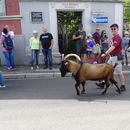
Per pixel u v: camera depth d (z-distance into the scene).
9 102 9.29
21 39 17.34
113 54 10.36
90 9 17.70
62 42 18.42
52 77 14.20
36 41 15.95
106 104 8.80
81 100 9.34
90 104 8.84
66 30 18.38
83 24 17.77
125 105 8.68
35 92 10.71
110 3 17.86
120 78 10.55
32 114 7.93
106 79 10.00
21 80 13.57
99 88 10.99
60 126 6.91
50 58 15.73
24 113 8.05
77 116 7.66
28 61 17.48
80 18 18.23
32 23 17.42
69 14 18.22
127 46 16.73
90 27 17.84
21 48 17.41
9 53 15.66
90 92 10.44
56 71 14.97
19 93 10.59
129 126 6.84
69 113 7.94
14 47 17.31
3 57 17.20
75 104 8.87
